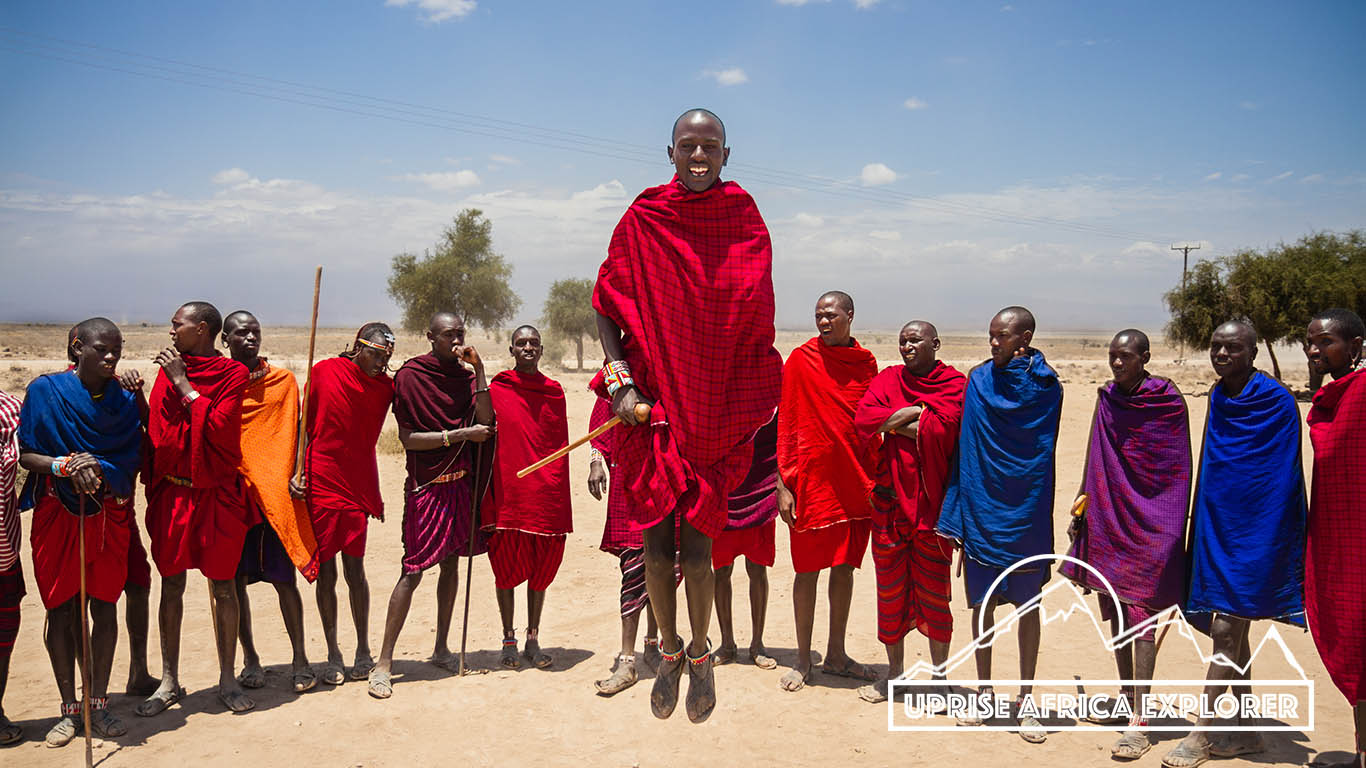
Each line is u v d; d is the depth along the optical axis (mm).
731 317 3906
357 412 7391
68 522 6145
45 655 8109
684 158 3957
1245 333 6035
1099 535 6492
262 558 7188
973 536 6637
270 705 6910
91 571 6258
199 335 6676
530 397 7828
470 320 64438
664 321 3916
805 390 7348
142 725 6504
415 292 62906
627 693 7289
